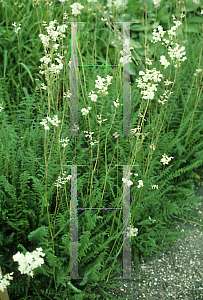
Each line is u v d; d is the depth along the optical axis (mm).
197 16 4367
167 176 2781
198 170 3105
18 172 2264
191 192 2732
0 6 3588
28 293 1975
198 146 2891
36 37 3516
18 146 2527
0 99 2781
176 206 2514
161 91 3105
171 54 2326
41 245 2121
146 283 2191
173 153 2969
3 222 2186
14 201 2139
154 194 2387
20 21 3400
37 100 2977
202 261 2379
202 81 3334
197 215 2768
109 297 2062
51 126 2543
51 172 2203
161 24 4160
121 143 2607
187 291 2150
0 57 3416
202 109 3301
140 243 2309
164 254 2428
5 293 1734
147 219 2295
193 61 3482
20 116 2789
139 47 3715
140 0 4098
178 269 2312
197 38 4027
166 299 2088
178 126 3105
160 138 2783
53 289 1962
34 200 2189
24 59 3307
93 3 3537
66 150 2371
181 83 3291
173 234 2383
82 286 2051
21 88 3150
